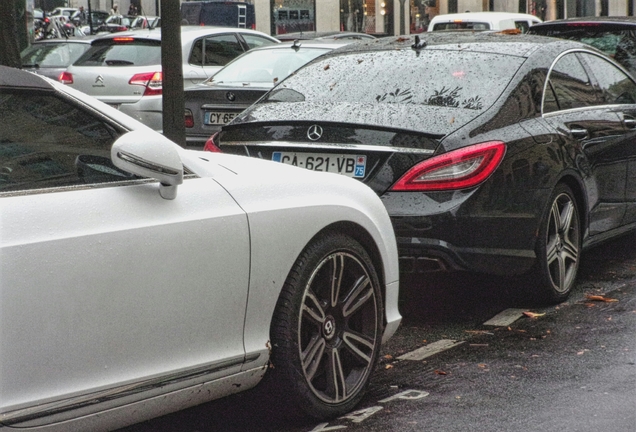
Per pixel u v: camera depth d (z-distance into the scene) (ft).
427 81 22.06
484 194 19.86
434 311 22.35
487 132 20.36
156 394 12.85
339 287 15.58
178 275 12.93
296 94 22.68
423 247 19.56
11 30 35.01
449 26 74.95
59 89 13.30
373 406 16.07
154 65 45.73
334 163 20.33
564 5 150.92
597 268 26.66
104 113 13.48
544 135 21.84
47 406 11.49
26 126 12.48
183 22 124.98
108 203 12.41
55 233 11.66
